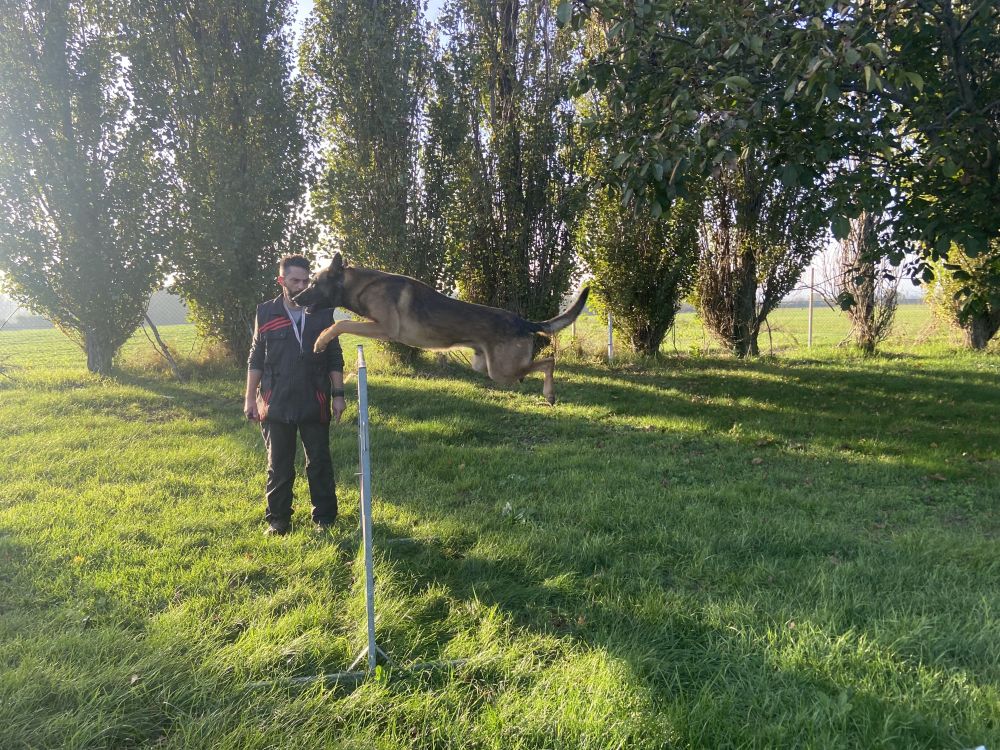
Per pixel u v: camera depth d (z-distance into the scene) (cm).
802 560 395
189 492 530
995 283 544
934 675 261
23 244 1083
